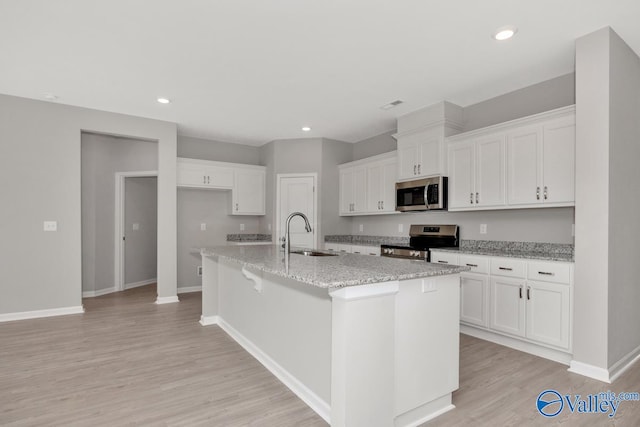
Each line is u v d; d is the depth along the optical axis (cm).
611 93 248
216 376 255
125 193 566
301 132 536
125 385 240
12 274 383
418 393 199
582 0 216
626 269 270
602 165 247
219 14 232
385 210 484
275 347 261
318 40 265
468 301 342
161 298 473
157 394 228
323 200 564
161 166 473
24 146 387
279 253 298
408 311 195
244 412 208
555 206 297
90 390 232
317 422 198
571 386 240
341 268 205
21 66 308
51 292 403
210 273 382
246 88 360
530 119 313
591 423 198
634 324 282
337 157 582
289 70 318
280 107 419
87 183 511
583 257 257
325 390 204
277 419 201
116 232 550
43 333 345
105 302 476
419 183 416
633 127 278
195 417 202
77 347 309
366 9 227
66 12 228
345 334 169
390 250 434
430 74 326
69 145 410
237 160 604
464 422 199
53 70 316
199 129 518
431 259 381
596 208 250
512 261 306
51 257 402
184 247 562
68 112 410
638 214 285
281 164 576
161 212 472
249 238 576
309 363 220
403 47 276
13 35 256
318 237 559
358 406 173
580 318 258
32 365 271
